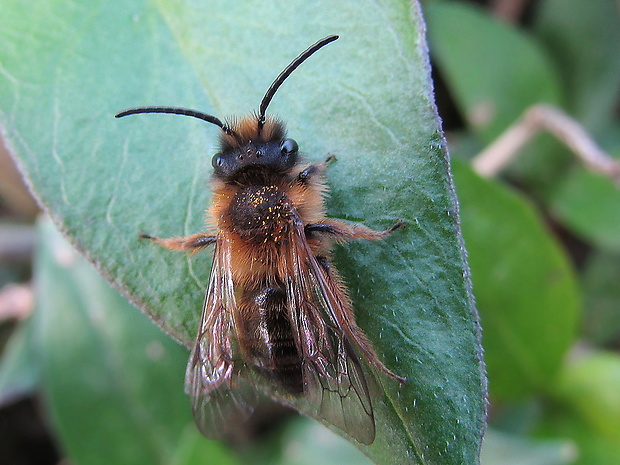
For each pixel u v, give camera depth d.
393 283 0.05
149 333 0.07
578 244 0.08
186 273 0.05
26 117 0.05
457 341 0.05
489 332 0.07
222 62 0.05
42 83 0.05
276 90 0.05
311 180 0.05
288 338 0.05
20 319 0.08
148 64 0.05
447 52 0.08
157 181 0.05
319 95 0.05
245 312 0.05
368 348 0.05
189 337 0.05
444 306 0.05
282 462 0.07
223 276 0.05
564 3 0.08
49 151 0.05
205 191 0.05
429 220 0.05
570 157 0.08
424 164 0.05
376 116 0.05
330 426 0.05
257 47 0.05
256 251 0.05
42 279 0.07
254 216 0.05
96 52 0.05
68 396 0.07
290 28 0.05
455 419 0.05
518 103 0.08
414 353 0.05
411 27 0.05
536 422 0.07
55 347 0.07
